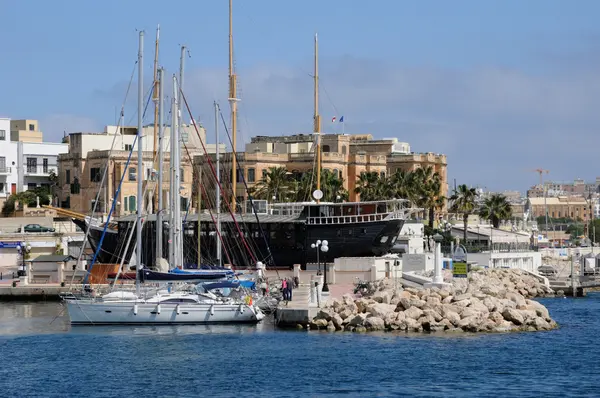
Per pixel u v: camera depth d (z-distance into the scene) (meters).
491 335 90.06
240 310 94.12
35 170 199.38
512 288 140.12
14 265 155.62
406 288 102.56
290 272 124.88
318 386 69.50
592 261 173.75
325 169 186.38
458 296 97.75
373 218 131.50
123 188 178.38
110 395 67.69
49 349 82.56
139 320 93.06
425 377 72.31
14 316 102.12
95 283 120.69
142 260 131.00
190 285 101.25
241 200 187.12
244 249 132.75
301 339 86.31
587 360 78.88
